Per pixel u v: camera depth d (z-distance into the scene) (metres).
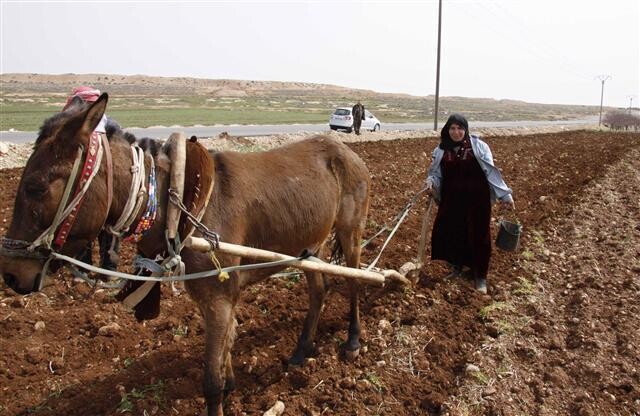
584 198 12.88
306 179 5.12
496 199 7.17
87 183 3.73
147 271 4.27
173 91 100.38
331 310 6.74
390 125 46.59
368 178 5.96
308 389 5.25
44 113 39.09
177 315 6.62
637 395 5.32
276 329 6.33
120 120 36.03
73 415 4.89
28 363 5.62
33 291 3.78
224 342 4.34
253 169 4.77
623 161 19.78
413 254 8.68
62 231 3.73
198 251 4.19
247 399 5.16
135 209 3.96
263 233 4.74
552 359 5.92
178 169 4.06
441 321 6.54
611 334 6.33
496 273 7.97
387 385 5.39
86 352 5.85
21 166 14.76
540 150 23.64
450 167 7.10
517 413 5.12
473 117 72.44
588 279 7.77
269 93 111.00
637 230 10.28
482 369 5.65
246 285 4.79
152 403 4.94
